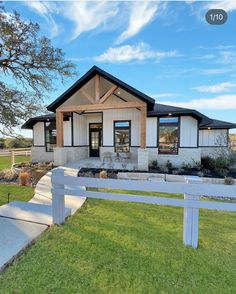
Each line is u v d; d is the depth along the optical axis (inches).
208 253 103.9
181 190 108.7
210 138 590.2
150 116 425.7
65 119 478.6
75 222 139.8
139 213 163.2
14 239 109.8
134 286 79.0
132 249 106.1
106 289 77.0
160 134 425.7
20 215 143.0
